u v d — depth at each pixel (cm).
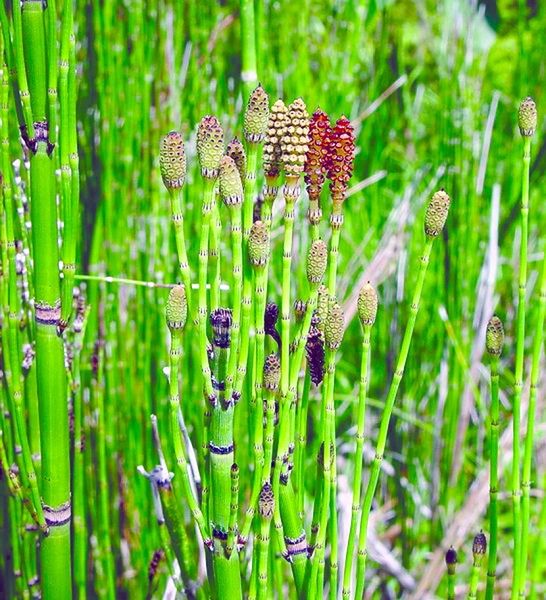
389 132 109
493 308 93
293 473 48
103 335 75
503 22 125
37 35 47
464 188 89
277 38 103
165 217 80
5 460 57
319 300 45
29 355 57
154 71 83
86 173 75
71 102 48
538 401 84
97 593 72
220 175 40
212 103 90
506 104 113
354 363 98
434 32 116
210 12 94
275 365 42
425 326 94
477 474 93
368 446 94
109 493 77
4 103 51
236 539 44
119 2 80
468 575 90
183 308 41
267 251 42
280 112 42
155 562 64
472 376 90
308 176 43
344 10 106
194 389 79
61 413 51
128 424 78
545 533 72
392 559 83
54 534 53
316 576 45
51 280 50
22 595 66
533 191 102
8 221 52
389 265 90
